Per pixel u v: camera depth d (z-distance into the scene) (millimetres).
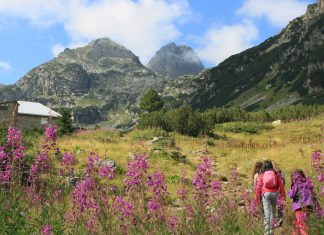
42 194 6352
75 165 19234
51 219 5820
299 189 8219
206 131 47781
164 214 6344
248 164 24422
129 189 6312
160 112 51969
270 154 27312
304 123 57500
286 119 79000
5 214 5840
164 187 6500
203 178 6750
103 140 33531
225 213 6957
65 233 6141
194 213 6676
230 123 58125
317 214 7242
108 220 6191
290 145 31922
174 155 24812
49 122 6996
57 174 6844
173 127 48438
